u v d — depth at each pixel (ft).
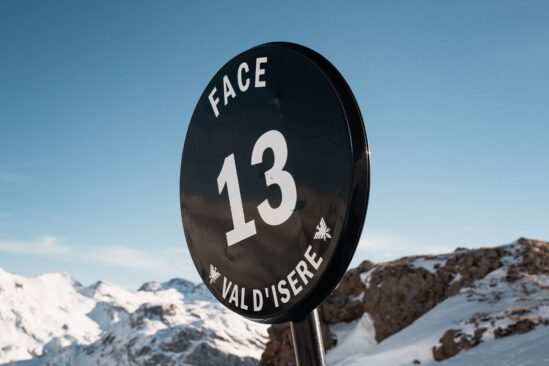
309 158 4.37
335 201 4.10
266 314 4.65
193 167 5.84
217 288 5.32
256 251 4.80
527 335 78.43
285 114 4.65
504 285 117.91
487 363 71.51
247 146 5.05
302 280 4.31
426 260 146.72
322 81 4.32
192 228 5.77
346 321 144.36
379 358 99.40
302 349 4.41
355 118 4.12
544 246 134.51
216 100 5.54
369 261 154.71
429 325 107.55
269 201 4.69
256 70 4.99
